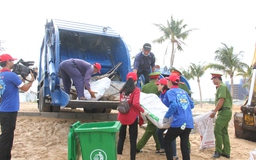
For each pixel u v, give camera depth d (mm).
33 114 7773
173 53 32875
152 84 5980
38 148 5445
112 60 7965
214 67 30672
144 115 4801
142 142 5504
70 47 7809
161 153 5539
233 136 8023
